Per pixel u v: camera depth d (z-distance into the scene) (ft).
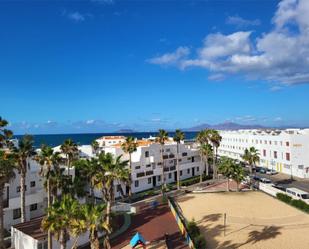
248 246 137.59
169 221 171.73
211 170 344.90
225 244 140.05
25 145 149.48
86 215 97.09
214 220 172.04
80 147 310.04
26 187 181.47
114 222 157.79
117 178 136.77
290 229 157.58
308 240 143.54
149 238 146.72
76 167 196.24
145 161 262.67
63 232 100.01
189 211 189.67
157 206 202.69
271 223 166.81
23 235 130.93
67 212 96.32
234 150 432.25
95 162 153.89
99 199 216.54
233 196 221.87
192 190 245.45
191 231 143.84
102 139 440.86
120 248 135.23
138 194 243.81
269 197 220.23
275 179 291.99
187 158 317.63
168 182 290.76
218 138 304.91
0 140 140.15
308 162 307.78
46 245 126.11
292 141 307.17
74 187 168.04
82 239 141.90
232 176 238.07
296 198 202.39
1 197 125.08
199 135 306.96
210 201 208.64
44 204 180.86
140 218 177.88
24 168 150.41
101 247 136.26
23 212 151.64
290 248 135.33
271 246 137.39
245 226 162.50
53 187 152.05
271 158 344.90
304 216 177.68
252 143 384.27
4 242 139.54
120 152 263.49
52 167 164.76
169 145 295.69
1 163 121.70
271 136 344.08
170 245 138.21
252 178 273.54
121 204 193.77
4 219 161.99
